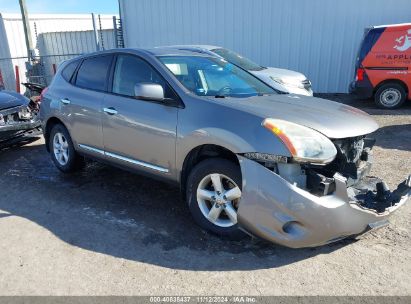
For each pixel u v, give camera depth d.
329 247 3.23
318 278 2.82
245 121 3.04
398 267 2.94
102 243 3.34
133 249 3.24
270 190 2.83
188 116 3.37
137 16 13.09
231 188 3.24
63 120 4.80
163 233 3.51
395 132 7.24
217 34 12.71
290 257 3.10
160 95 3.46
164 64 3.79
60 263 3.04
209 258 3.09
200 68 4.00
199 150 3.40
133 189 4.58
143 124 3.71
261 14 12.20
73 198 4.36
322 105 3.62
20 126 6.06
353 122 3.20
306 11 11.84
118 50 4.26
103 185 4.73
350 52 11.87
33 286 2.76
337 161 3.02
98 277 2.86
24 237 3.47
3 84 14.25
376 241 3.31
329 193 2.84
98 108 4.23
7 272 2.93
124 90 4.04
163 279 2.83
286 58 12.42
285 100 3.66
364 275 2.85
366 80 9.73
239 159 2.98
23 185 4.81
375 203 2.99
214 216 3.35
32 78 13.02
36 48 15.27
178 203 4.16
